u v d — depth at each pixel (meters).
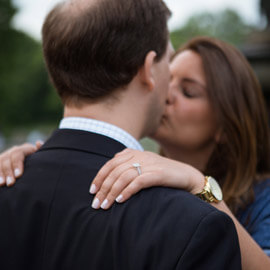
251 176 1.72
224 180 1.83
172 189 0.97
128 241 0.88
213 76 1.79
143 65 1.13
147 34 1.12
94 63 1.08
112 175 0.98
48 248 0.98
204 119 1.85
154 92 1.19
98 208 0.96
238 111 1.78
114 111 1.11
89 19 1.07
